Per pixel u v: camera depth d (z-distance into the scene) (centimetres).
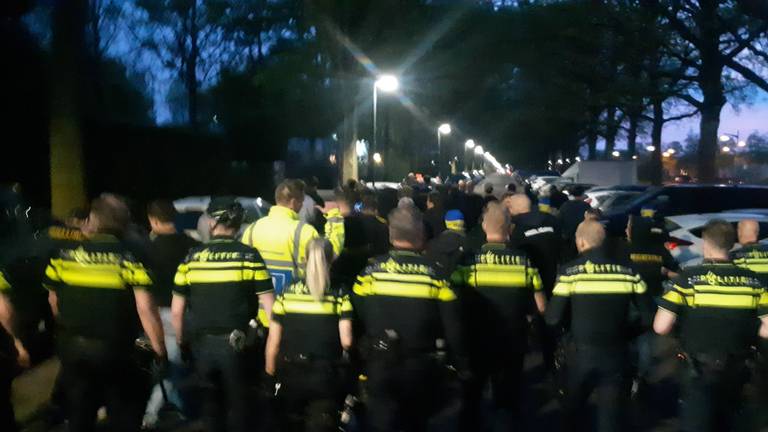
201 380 523
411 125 5531
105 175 2327
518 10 2733
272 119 3772
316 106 3562
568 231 1205
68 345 488
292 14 3403
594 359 534
